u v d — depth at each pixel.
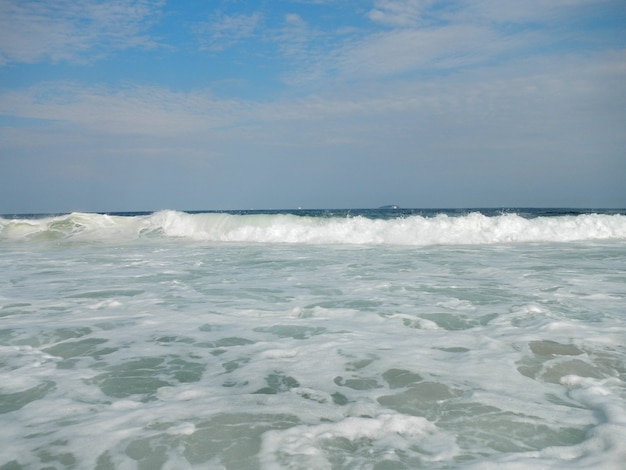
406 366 3.63
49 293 6.81
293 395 3.14
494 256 10.52
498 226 14.61
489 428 2.64
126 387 3.32
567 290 6.51
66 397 3.15
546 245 12.80
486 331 4.57
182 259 10.67
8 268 9.48
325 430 2.65
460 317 5.12
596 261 9.55
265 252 11.89
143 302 6.14
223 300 6.21
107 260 10.62
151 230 16.78
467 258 10.21
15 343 4.37
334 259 10.30
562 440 2.49
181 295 6.58
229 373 3.57
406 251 11.73
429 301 5.93
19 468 2.29
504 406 2.92
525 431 2.60
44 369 3.69
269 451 2.42
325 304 5.86
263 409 2.93
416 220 15.20
